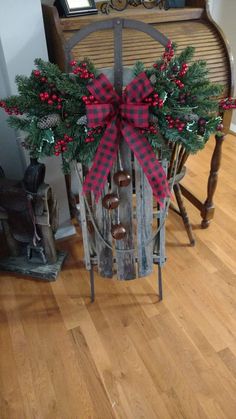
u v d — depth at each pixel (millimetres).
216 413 1062
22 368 1200
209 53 1384
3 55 1237
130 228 1188
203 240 1717
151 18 1391
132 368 1187
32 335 1307
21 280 1537
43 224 1401
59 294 1467
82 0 1363
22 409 1092
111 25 948
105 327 1326
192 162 2346
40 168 1311
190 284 1486
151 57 1318
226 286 1473
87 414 1075
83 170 1107
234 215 1872
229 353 1220
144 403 1093
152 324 1328
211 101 979
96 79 914
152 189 1055
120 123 975
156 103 903
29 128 979
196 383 1137
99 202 1132
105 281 1514
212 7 2400
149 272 1326
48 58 1372
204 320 1336
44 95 926
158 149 1044
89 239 1283
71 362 1214
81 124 967
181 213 1642
